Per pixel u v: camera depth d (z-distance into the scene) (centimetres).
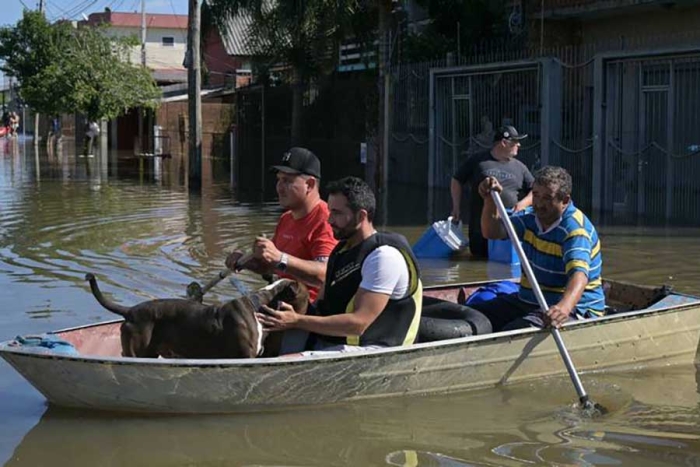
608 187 1530
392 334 587
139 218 1459
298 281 615
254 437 530
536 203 661
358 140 2498
